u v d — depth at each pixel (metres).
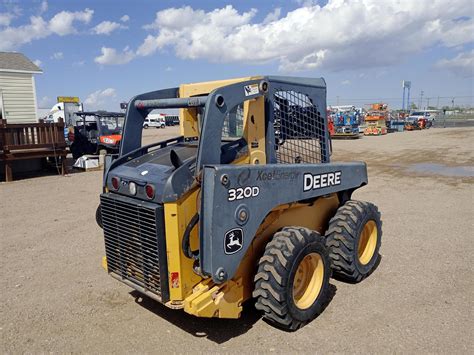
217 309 3.31
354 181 4.68
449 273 4.92
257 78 3.70
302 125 4.24
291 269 3.48
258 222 3.39
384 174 12.85
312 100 4.33
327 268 3.90
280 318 3.50
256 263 3.66
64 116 31.86
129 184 3.54
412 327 3.70
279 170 3.55
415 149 20.03
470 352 3.30
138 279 3.65
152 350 3.47
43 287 4.83
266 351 3.38
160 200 3.21
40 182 12.45
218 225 3.07
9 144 12.56
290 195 3.70
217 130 3.25
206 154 3.19
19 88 18.89
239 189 3.19
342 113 30.47
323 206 4.66
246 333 3.68
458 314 3.92
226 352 3.39
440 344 3.42
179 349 3.47
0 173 13.63
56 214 8.31
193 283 3.36
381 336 3.57
